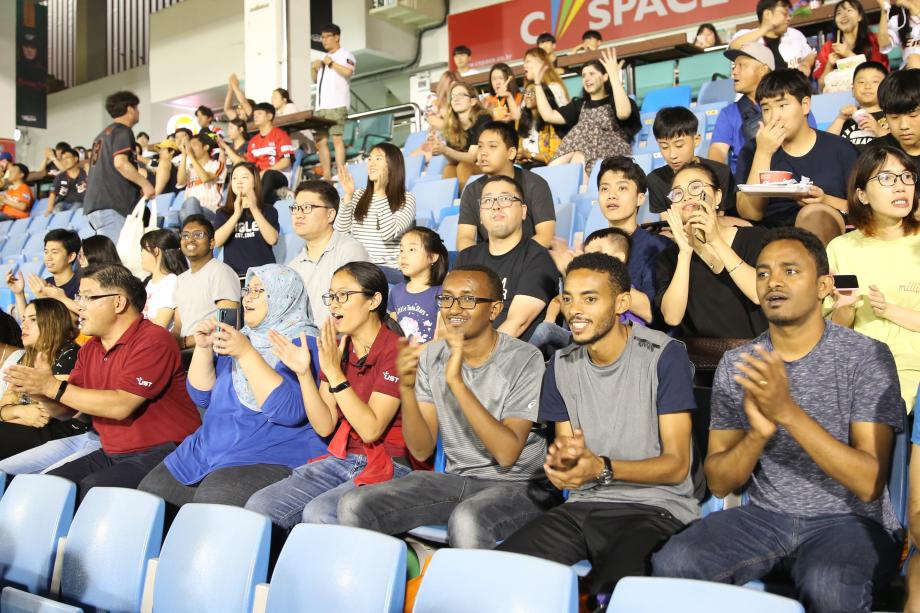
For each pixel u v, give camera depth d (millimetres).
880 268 2850
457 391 2592
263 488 3096
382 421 2990
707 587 1623
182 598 2342
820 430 2049
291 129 8820
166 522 3252
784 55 6027
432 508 2783
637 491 2520
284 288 3416
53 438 4184
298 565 2133
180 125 11281
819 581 2070
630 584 1704
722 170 3820
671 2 10188
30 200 11258
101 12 18828
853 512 2232
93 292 3604
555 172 5773
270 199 7012
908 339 2742
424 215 5871
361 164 8117
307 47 10391
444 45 13055
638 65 7500
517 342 2877
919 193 2838
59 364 3990
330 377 2945
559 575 1763
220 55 15172
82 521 2697
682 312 3146
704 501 2598
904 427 2275
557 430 2670
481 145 4262
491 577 1831
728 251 3014
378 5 12734
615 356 2588
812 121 4301
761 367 2004
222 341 3127
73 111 18188
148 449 3594
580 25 10984
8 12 13422
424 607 1884
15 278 4875
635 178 3641
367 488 2768
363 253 4223
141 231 5812
